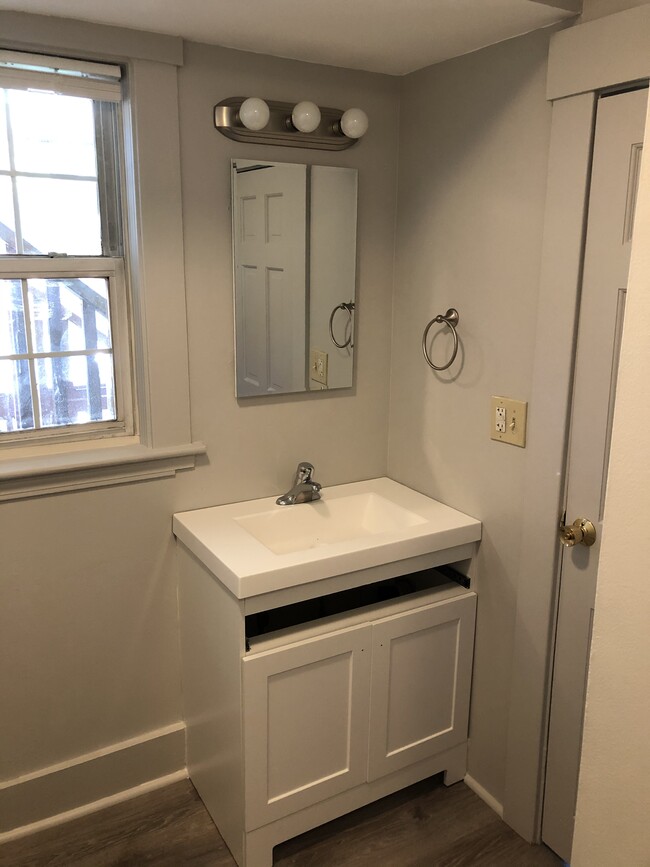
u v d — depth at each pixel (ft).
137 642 7.14
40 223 6.30
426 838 6.84
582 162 5.47
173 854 6.62
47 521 6.47
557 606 6.27
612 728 2.92
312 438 7.69
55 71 5.95
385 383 8.02
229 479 7.29
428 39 6.08
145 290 6.45
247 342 7.05
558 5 5.31
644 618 2.73
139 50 5.98
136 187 6.25
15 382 6.47
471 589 7.14
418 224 7.31
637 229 2.60
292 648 6.03
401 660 6.73
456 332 6.94
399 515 7.32
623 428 2.73
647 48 4.92
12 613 6.48
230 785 6.44
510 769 6.89
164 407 6.76
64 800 7.02
